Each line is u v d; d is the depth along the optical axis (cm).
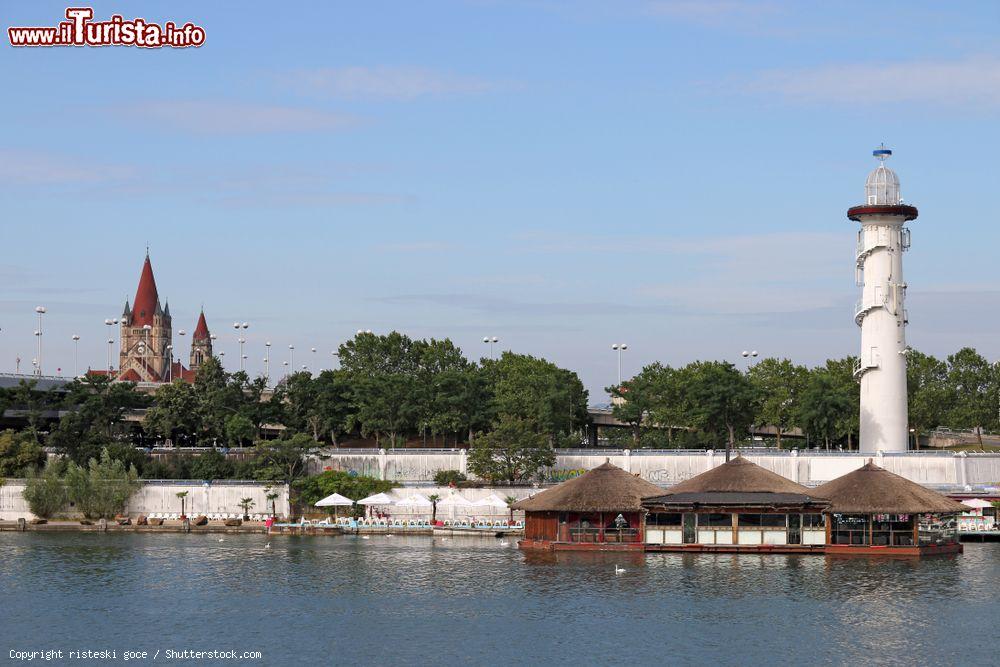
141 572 12838
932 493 14138
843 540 14025
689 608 10694
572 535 14512
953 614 10419
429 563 13362
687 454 19188
